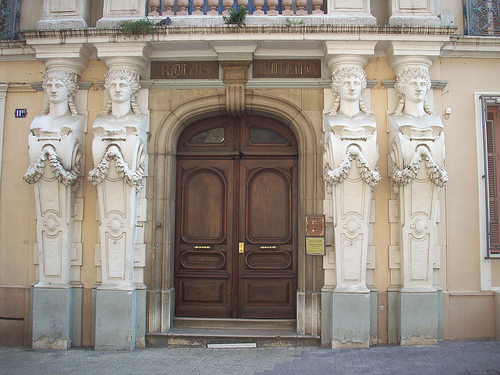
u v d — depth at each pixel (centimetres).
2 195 673
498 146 677
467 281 642
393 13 636
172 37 617
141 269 639
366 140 606
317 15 633
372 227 634
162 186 655
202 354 590
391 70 650
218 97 662
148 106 662
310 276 635
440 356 562
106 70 668
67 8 659
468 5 670
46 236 635
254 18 630
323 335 617
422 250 614
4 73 686
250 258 679
